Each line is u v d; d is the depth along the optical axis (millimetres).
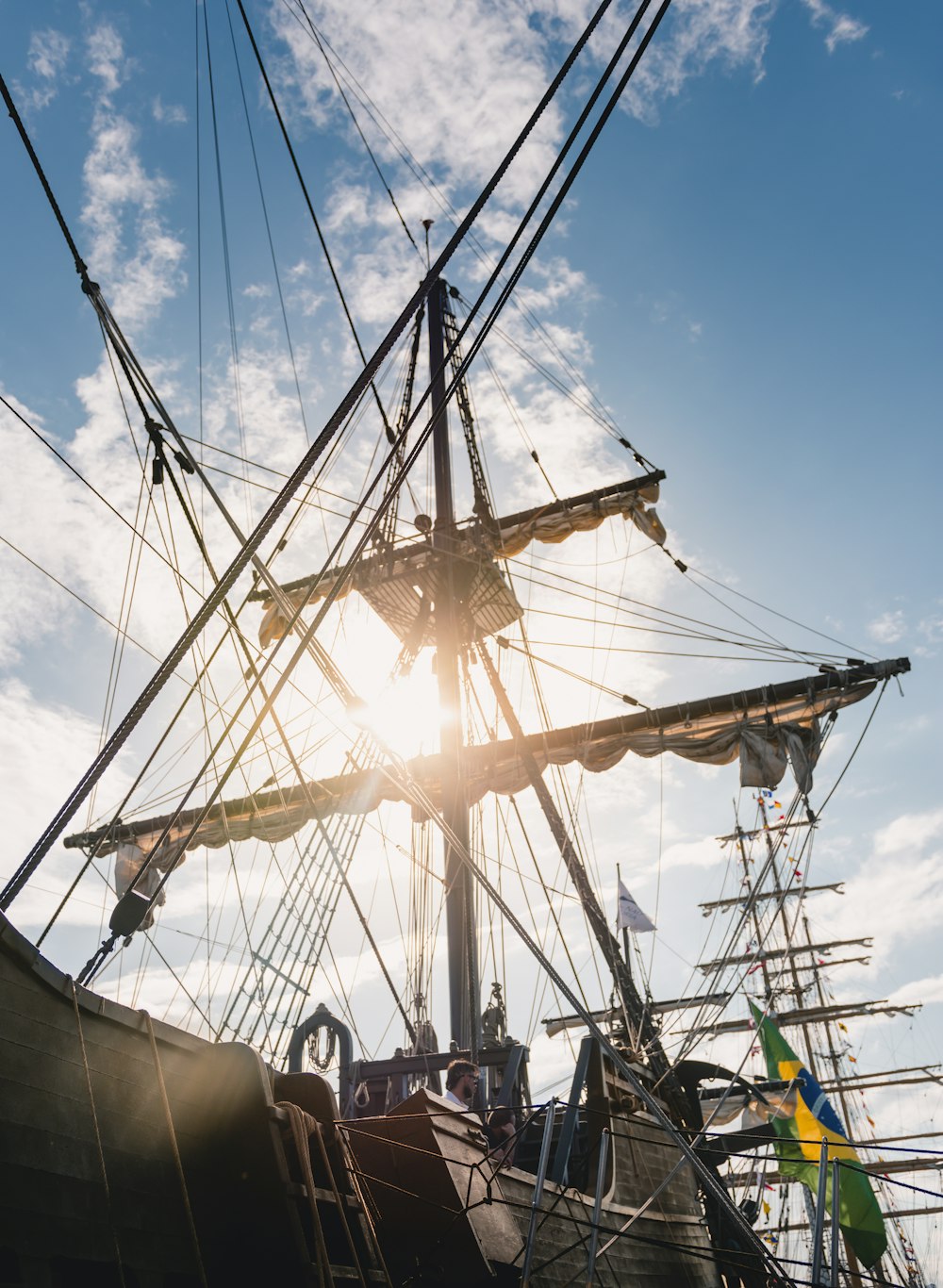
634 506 30641
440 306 30734
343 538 9430
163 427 9633
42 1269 6359
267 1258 7754
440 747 25906
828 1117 25094
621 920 26016
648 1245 15539
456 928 23000
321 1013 15539
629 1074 10906
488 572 27766
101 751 8547
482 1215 10094
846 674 26750
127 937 8930
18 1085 6363
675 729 27438
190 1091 7758
